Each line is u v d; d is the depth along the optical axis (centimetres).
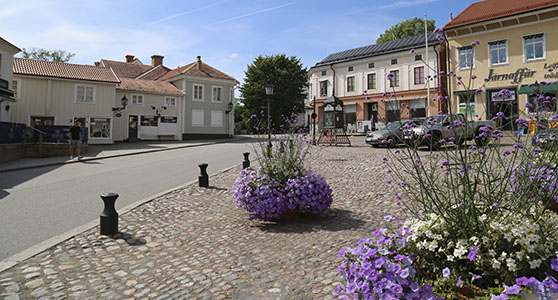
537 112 307
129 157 1722
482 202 257
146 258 403
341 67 3481
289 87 4703
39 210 640
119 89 3047
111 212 497
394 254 225
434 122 328
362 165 1128
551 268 194
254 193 546
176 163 1413
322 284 311
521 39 2272
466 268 210
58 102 2636
